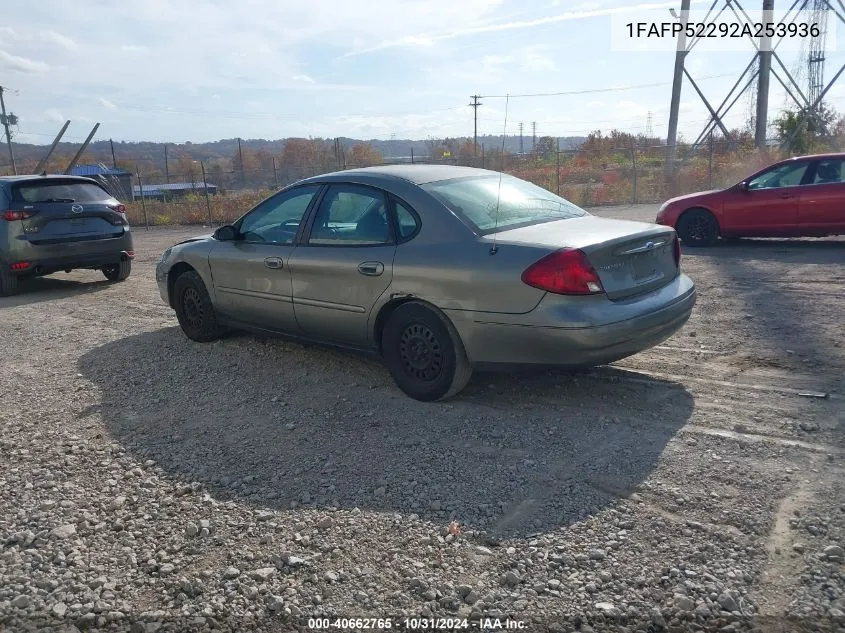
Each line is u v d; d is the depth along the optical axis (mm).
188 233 21219
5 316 8867
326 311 5262
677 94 25453
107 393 5473
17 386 5773
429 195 4805
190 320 6699
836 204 10734
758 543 3008
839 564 2838
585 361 4238
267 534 3316
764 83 25672
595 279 4211
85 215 10438
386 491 3660
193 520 3480
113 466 4129
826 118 28828
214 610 2789
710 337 6098
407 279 4684
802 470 3596
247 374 5711
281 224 5684
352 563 3055
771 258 10078
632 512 3312
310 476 3879
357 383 5332
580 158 34188
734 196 11445
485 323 4383
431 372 4734
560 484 3617
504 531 3227
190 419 4832
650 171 29562
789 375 5012
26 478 4020
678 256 5055
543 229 4637
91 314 8656
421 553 3098
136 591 2938
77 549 3262
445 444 4180
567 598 2746
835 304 7016
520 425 4383
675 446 3961
